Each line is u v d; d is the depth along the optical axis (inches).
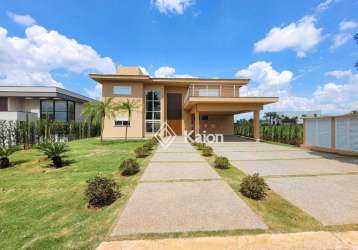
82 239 126.6
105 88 836.6
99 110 692.7
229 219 145.9
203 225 137.7
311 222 141.0
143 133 873.5
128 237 125.3
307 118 554.9
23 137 594.6
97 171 304.2
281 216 150.5
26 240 129.4
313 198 185.8
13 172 309.0
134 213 156.9
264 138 862.5
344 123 442.0
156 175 270.2
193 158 397.1
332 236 123.6
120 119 844.6
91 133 1088.8
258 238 122.1
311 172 284.2
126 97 844.6
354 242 117.6
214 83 882.8
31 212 170.1
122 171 284.7
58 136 746.2
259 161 367.6
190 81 877.8
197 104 703.1
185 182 238.7
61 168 327.9
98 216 158.6
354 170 295.6
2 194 212.7
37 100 998.4
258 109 709.3
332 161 366.9
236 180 246.1
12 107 955.3
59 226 145.7
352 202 175.9
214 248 113.0
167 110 949.2
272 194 196.9
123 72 881.5
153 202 178.5
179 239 122.1
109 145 634.8
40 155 458.0
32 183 248.5
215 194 197.8
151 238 123.7
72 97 1072.8
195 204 173.5
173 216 151.3
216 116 998.4
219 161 313.4
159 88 897.5
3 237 133.7
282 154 450.0
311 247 113.1
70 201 191.8
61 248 118.3
